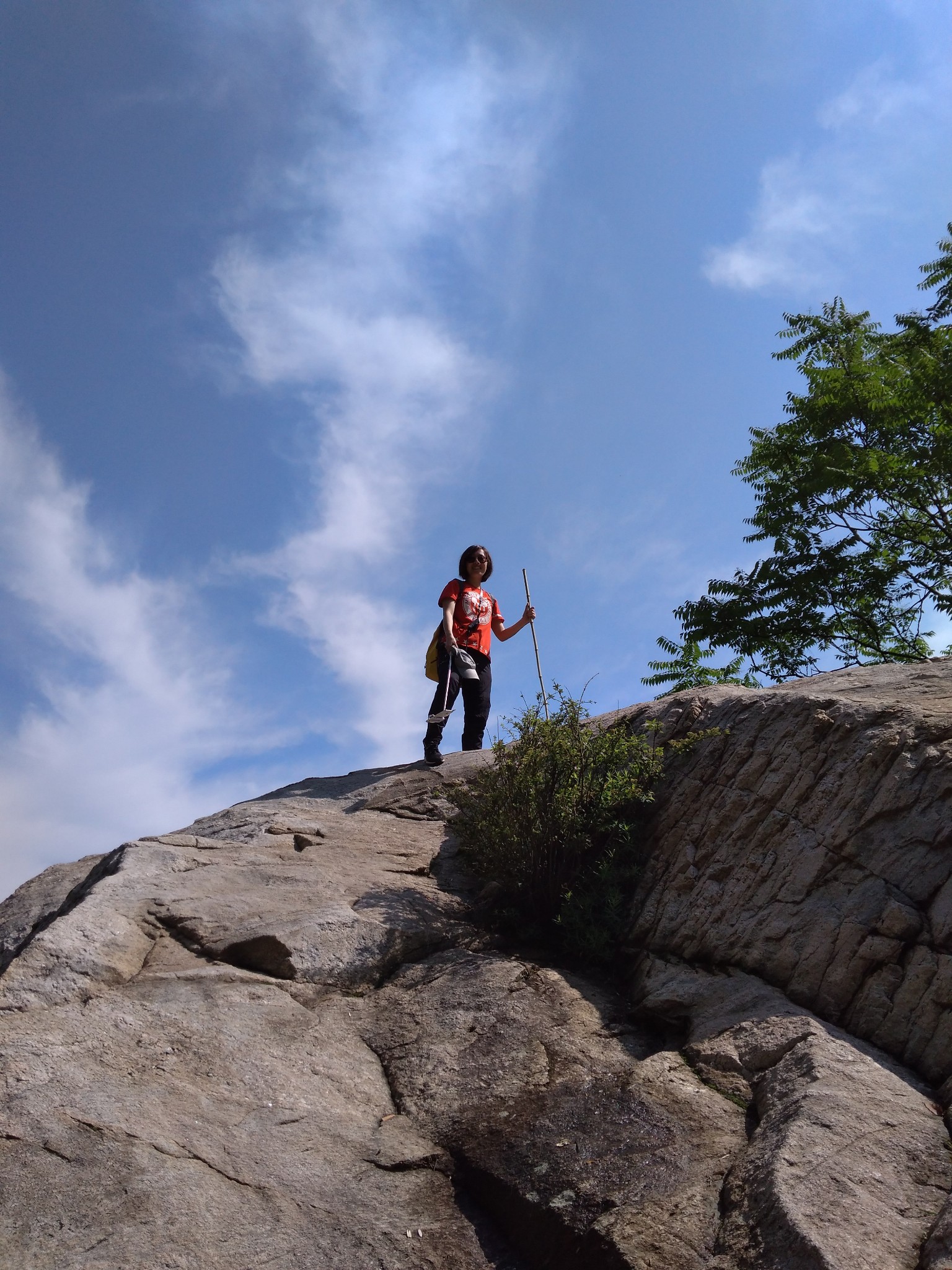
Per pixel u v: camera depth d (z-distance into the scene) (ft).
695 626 48.78
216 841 19.94
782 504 47.98
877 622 48.29
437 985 15.19
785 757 16.17
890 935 12.67
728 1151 10.49
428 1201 10.69
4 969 14.53
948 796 13.44
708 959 14.79
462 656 25.96
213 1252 9.23
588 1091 12.06
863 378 46.47
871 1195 9.11
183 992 13.98
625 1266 9.02
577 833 17.51
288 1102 11.94
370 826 21.81
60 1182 9.71
